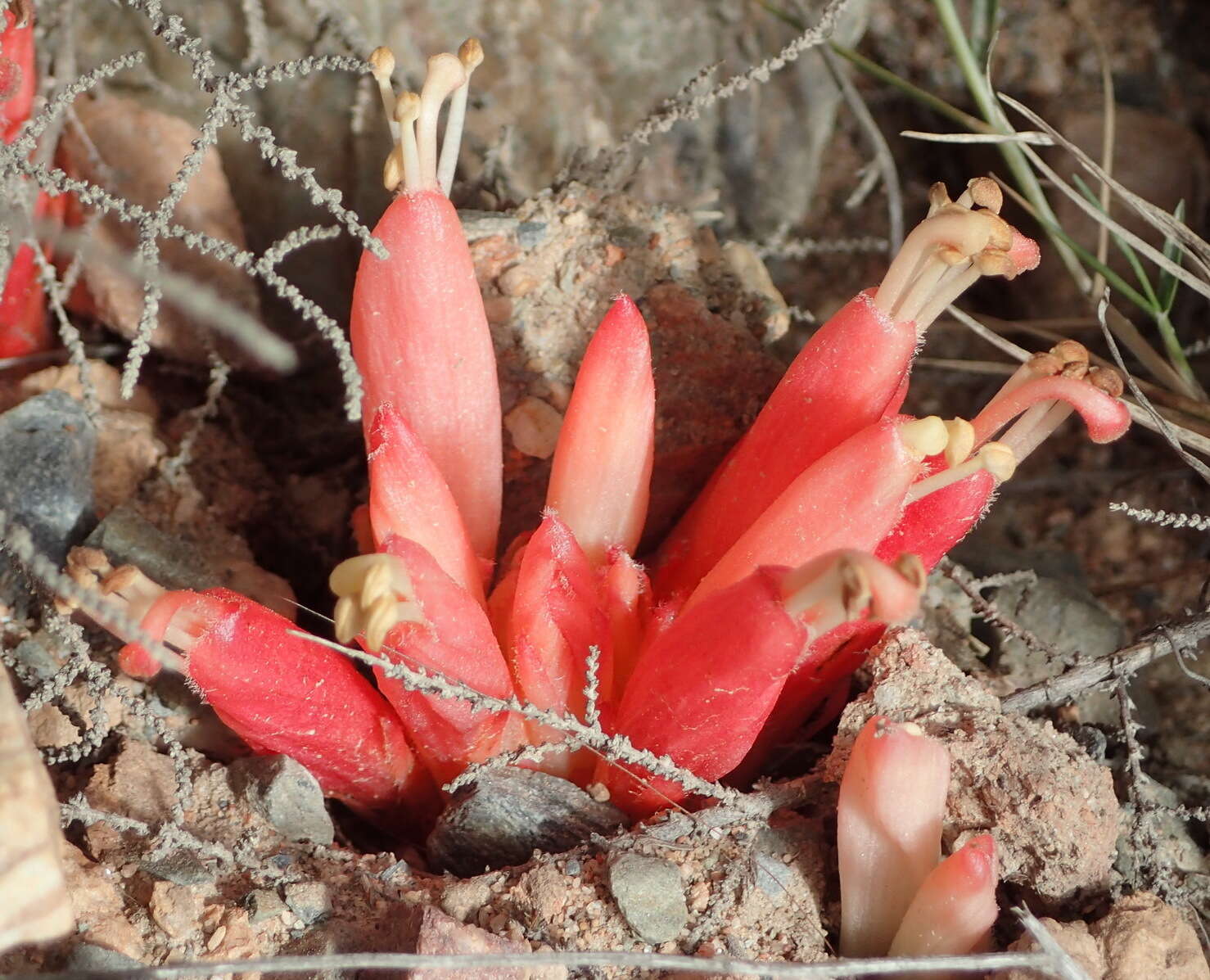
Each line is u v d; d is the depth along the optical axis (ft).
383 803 0.62
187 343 0.74
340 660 0.59
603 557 0.61
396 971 0.55
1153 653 0.62
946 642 0.67
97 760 0.61
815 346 0.59
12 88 0.65
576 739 0.58
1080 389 0.57
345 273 0.77
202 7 0.73
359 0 0.74
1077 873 0.57
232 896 0.58
